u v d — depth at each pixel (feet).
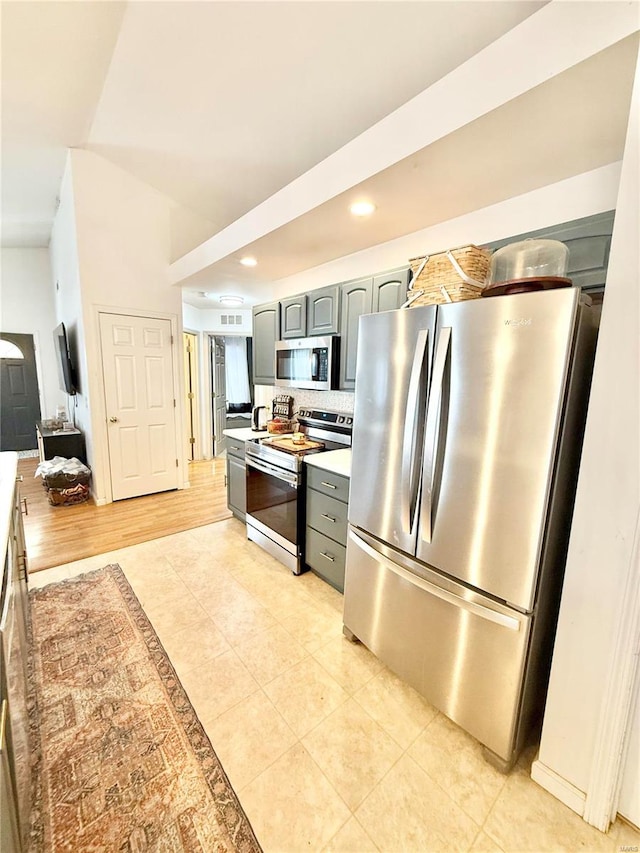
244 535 10.62
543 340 3.74
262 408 12.35
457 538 4.60
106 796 4.07
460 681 4.72
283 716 5.09
